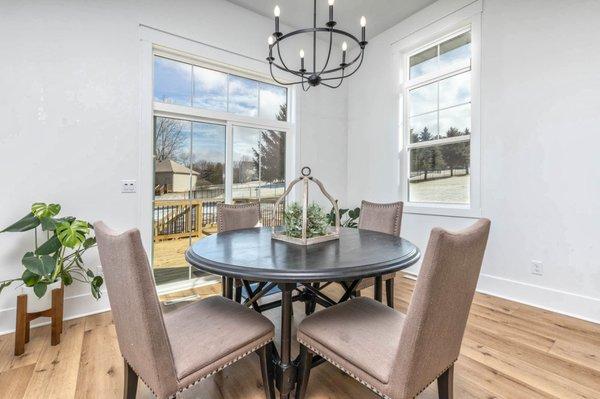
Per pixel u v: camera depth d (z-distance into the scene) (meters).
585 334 2.05
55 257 2.02
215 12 3.11
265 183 3.67
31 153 2.22
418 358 0.96
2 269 2.14
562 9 2.37
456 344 1.15
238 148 3.45
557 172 2.41
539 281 2.51
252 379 1.62
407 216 3.62
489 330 2.11
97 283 2.20
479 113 2.89
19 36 2.17
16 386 1.53
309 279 1.20
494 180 2.79
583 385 1.53
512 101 2.66
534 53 2.52
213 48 3.10
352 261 1.35
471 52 2.95
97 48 2.47
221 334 1.22
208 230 3.26
